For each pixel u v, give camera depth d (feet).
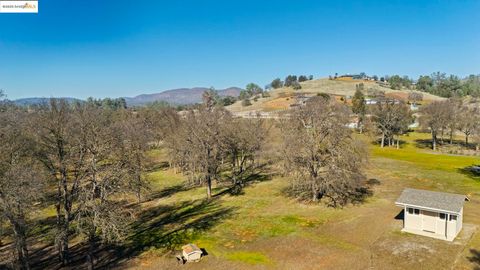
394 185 156.76
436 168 189.98
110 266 91.91
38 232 116.98
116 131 118.32
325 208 128.77
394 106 289.74
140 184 108.27
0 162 84.79
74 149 94.38
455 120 276.62
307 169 135.23
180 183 189.98
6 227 84.64
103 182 89.15
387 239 97.25
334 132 135.23
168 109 307.37
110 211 86.89
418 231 101.45
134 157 133.49
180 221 126.52
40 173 86.38
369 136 309.83
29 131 94.53
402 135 338.95
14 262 85.76
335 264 84.43
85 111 107.96
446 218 97.14
